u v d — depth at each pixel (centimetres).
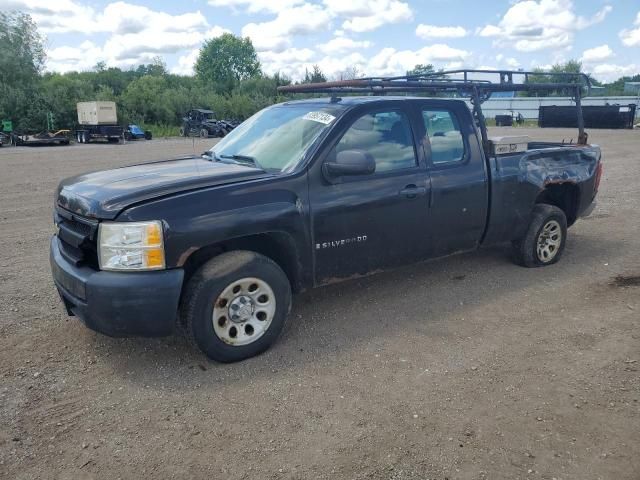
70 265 386
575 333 440
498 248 679
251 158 458
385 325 459
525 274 586
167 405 342
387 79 545
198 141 3681
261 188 399
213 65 8962
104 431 316
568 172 606
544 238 604
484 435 309
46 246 720
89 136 3506
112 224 356
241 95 6216
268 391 357
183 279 366
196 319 374
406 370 383
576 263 626
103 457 294
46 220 889
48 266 629
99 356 406
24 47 4562
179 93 5484
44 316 478
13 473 281
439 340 430
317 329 452
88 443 306
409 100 492
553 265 618
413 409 335
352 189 441
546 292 533
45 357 404
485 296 523
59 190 435
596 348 413
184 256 365
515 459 289
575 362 392
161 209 361
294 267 425
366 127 458
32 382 369
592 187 642
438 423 320
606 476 275
